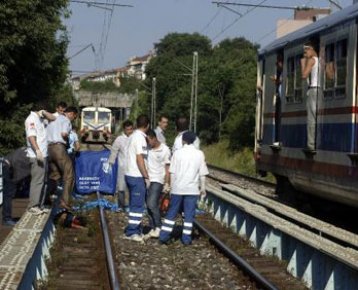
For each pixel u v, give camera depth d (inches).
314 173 550.3
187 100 2714.1
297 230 410.0
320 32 546.0
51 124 522.0
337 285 332.5
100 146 2325.3
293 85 612.7
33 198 464.4
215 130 2413.9
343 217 658.8
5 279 261.1
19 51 911.7
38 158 463.5
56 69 1074.7
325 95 529.0
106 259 404.8
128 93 4084.6
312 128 555.2
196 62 2132.1
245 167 1621.6
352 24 477.4
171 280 379.2
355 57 469.4
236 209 564.7
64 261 418.9
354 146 469.7
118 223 582.2
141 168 488.7
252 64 2380.7
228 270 404.8
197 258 440.8
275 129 682.8
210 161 1908.2
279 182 727.7
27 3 842.8
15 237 360.5
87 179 788.6
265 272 396.5
